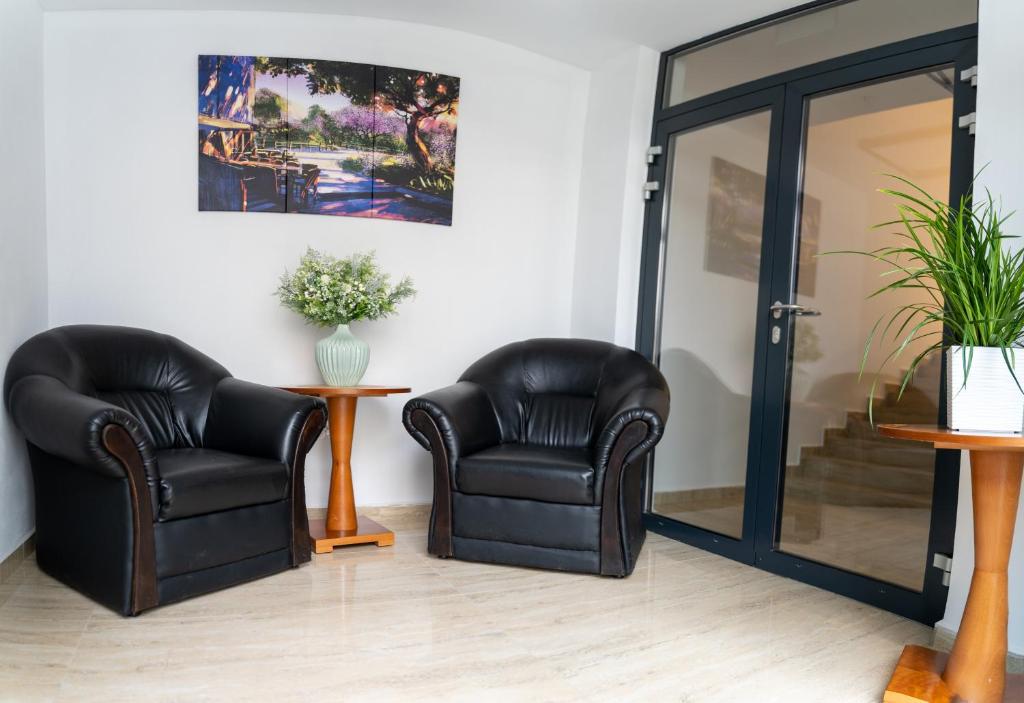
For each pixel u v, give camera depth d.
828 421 3.29
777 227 3.53
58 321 3.73
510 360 3.92
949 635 2.63
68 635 2.44
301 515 3.20
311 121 4.01
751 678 2.31
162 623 2.56
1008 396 2.01
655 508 4.17
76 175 3.75
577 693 2.15
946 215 2.82
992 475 2.08
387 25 4.12
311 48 4.02
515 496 3.26
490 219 4.38
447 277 4.29
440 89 4.21
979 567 2.12
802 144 3.45
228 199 3.93
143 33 3.83
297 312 3.74
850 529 3.18
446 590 3.00
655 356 4.20
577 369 3.86
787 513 3.44
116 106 3.80
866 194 3.18
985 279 2.07
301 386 3.46
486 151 4.35
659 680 2.26
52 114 3.71
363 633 2.53
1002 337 2.02
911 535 2.96
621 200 4.22
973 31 2.84
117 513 2.61
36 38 3.56
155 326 3.87
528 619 2.72
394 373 4.20
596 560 3.22
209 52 3.90
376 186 4.11
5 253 3.06
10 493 3.04
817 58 3.42
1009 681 2.26
